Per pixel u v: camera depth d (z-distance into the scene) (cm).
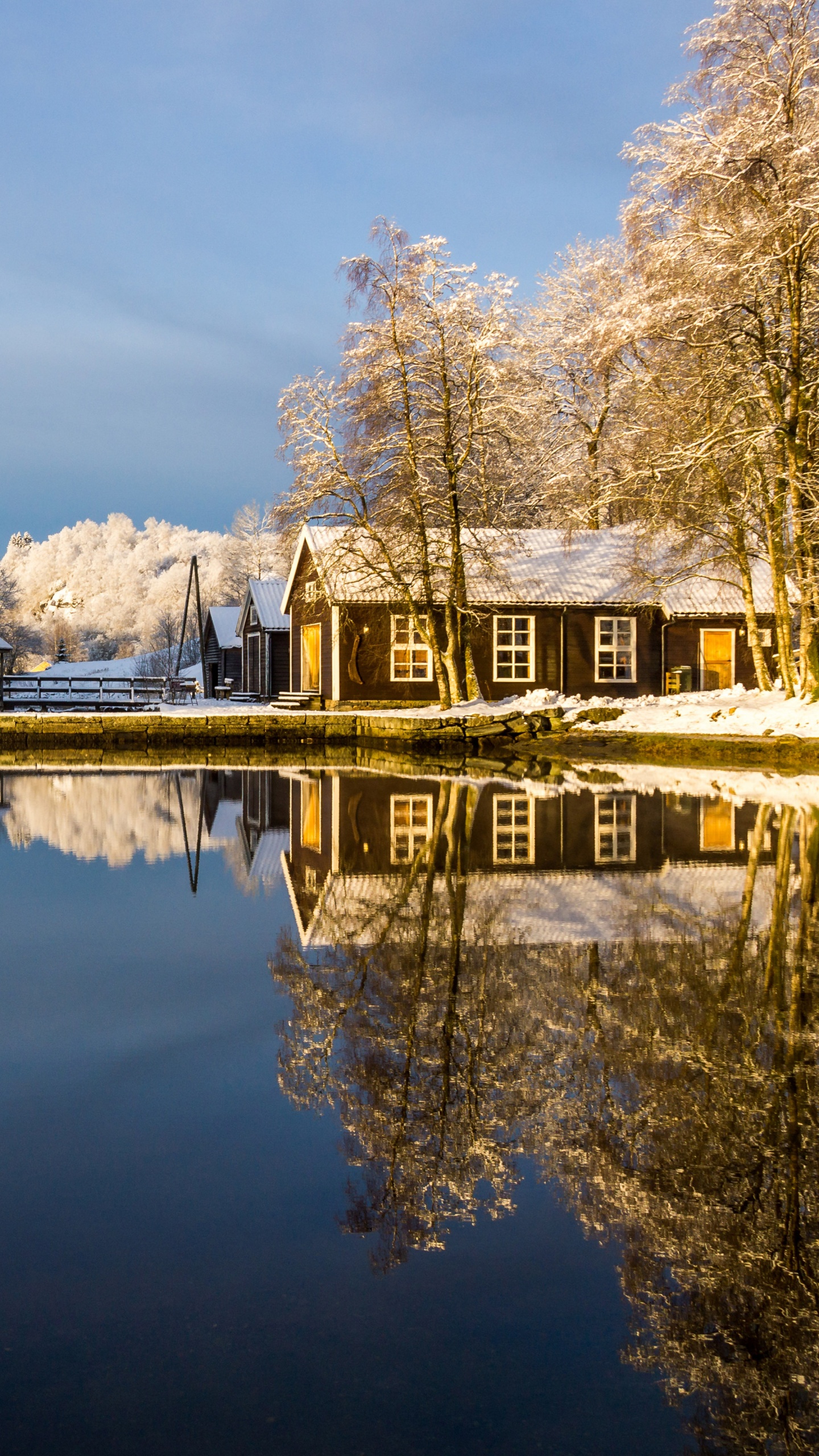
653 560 3161
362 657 3219
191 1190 320
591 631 3250
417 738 2628
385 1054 434
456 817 1245
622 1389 236
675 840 1045
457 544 2950
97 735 2866
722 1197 319
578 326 3916
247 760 2325
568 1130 364
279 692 4450
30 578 16738
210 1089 398
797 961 577
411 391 2881
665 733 2250
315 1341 250
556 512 3784
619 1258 287
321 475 2903
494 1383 236
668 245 2112
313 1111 379
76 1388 233
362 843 1040
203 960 585
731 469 2294
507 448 3195
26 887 813
